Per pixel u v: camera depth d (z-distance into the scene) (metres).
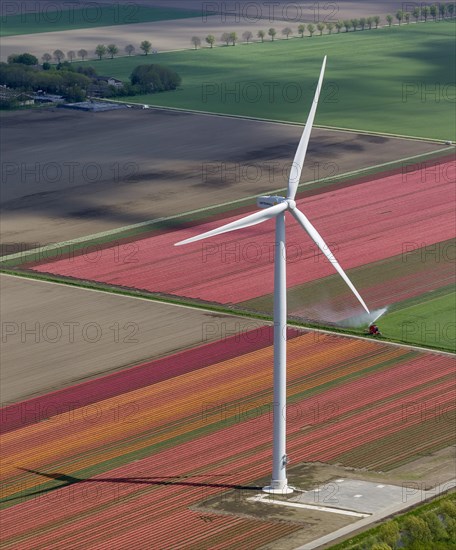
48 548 193.50
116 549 192.50
